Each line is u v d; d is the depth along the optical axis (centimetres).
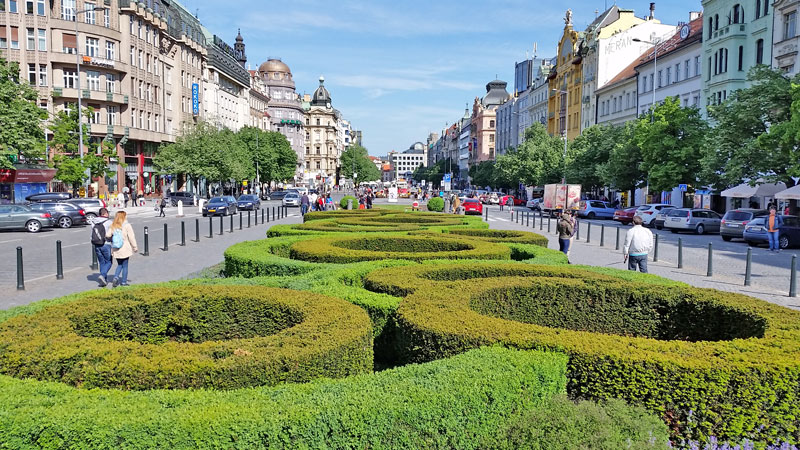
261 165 8900
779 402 453
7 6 5384
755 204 3941
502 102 14488
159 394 375
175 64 7438
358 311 596
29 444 328
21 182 4406
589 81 7419
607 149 5244
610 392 468
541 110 9938
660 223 3675
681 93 5088
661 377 457
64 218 3228
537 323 793
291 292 705
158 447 330
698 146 3784
